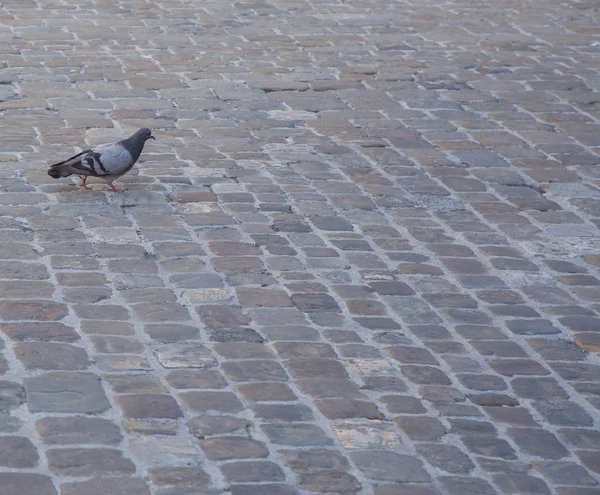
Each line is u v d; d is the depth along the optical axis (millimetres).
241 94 12977
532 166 10938
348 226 9070
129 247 8258
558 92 13766
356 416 6020
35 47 14688
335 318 7312
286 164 10586
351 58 15055
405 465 5547
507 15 18656
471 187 10234
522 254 8711
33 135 10930
